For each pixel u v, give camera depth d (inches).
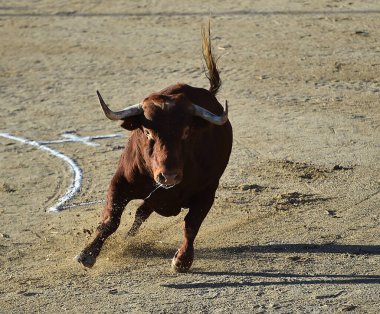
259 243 1092.5
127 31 2474.2
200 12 2618.1
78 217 1229.7
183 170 949.2
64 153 1562.5
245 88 1958.7
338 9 2561.5
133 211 1238.3
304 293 919.7
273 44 2282.2
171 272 1000.9
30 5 2842.0
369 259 1025.5
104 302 911.7
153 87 2000.5
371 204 1235.9
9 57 2299.5
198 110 928.9
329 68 2082.9
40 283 978.7
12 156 1555.1
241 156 1498.5
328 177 1368.1
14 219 1231.5
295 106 1819.6
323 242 1088.8
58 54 2301.9
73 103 1907.0
